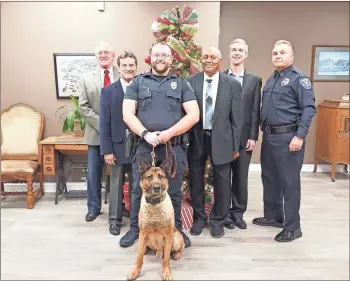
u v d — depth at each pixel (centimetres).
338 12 467
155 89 221
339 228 285
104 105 252
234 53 273
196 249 246
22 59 359
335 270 221
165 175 199
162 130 219
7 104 365
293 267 225
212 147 249
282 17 466
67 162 373
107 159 260
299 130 242
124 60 250
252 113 275
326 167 493
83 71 361
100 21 356
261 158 281
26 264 225
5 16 352
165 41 288
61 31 356
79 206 333
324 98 482
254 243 257
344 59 475
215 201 267
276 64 254
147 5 357
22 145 357
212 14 362
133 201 245
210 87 249
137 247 249
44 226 286
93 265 225
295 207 259
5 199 353
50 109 368
